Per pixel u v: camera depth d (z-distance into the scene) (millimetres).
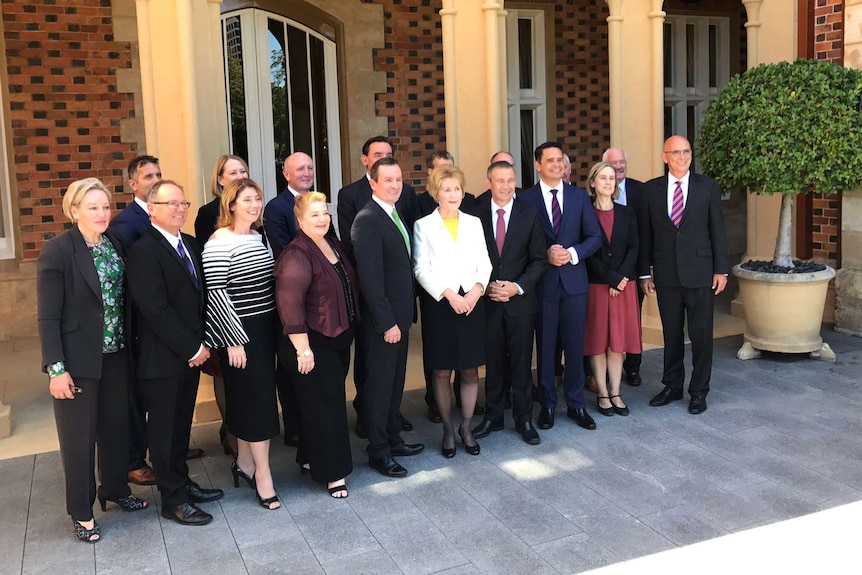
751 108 5262
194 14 4711
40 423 4852
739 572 2906
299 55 7930
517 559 3041
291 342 3512
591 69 9000
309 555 3125
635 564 2975
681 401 4898
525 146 9023
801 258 6996
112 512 3574
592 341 4621
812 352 5699
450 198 3900
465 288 3926
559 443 4258
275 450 4293
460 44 5504
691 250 4633
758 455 4008
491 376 4375
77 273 3139
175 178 4727
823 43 6598
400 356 3977
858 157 5102
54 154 6934
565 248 4344
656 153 6246
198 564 3080
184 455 3480
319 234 3502
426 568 2994
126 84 7078
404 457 4137
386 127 8008
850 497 3506
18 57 6723
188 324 3326
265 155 7910
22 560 3145
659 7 6086
